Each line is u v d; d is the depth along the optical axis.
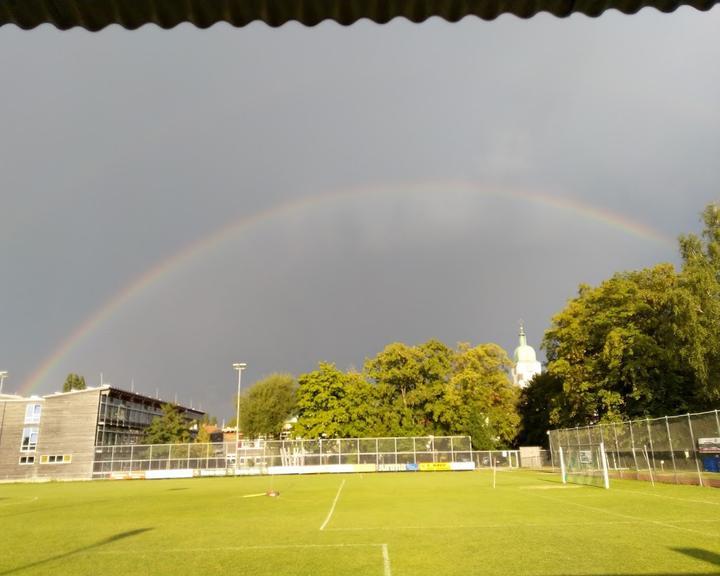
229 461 64.31
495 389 75.50
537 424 75.12
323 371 72.44
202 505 27.95
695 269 40.97
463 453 63.38
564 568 11.10
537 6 3.43
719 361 39.69
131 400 88.88
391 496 30.33
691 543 13.78
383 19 3.52
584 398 51.78
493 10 3.46
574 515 20.05
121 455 65.25
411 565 11.80
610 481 38.91
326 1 3.36
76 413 67.12
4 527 20.73
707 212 43.50
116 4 3.36
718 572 10.50
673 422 34.16
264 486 43.06
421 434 70.31
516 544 14.09
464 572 10.98
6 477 65.31
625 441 40.66
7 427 66.81
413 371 71.12
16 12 3.40
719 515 19.36
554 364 53.44
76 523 21.67
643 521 18.06
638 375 48.66
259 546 14.85
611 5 3.43
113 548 15.28
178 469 64.12
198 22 3.54
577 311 54.62
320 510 23.92
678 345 42.88
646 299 49.38
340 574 11.13
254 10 3.45
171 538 16.81
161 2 3.36
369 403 71.94
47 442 66.31
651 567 11.02
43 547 15.77
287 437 91.06
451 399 69.50
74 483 57.94
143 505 29.06
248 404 90.56
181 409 114.50
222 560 13.03
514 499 27.23
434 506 24.38
